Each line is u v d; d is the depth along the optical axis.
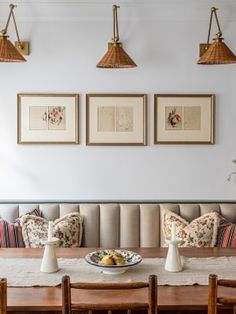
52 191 3.33
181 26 3.29
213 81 3.31
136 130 3.31
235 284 1.43
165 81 3.31
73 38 3.29
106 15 3.27
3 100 3.29
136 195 3.34
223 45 2.65
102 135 3.31
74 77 3.30
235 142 3.32
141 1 3.20
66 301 1.42
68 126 3.31
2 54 2.48
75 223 3.01
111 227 3.10
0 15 3.25
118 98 3.30
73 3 3.20
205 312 1.65
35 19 3.27
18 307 1.59
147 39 3.29
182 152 3.33
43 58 3.29
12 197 3.32
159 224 3.11
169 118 3.31
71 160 3.33
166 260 2.06
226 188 3.33
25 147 3.31
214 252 2.39
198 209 3.14
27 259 2.24
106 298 1.67
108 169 3.33
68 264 2.13
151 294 1.41
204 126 3.31
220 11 3.25
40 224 2.96
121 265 1.94
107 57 2.76
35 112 3.30
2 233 2.89
